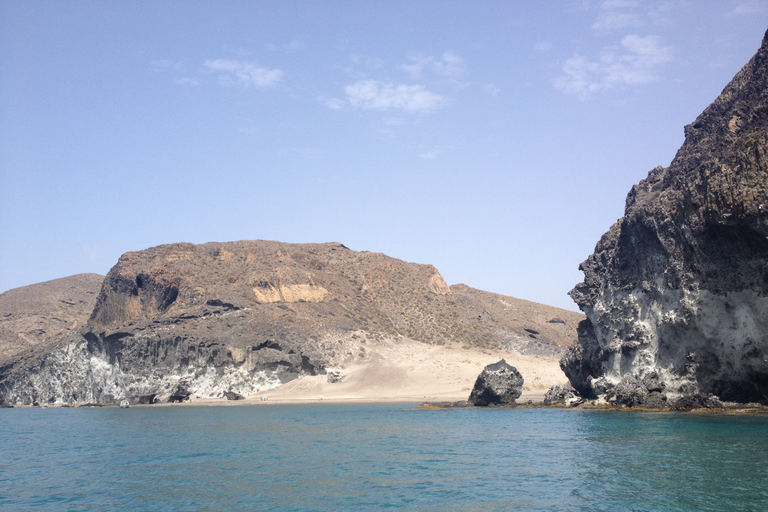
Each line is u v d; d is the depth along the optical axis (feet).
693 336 214.07
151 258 541.34
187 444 187.73
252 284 522.47
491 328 593.01
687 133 245.04
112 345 442.09
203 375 417.28
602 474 126.21
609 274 261.85
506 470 134.51
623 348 242.17
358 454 160.25
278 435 203.92
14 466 158.51
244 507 108.99
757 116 202.59
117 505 113.60
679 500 104.73
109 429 246.88
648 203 233.76
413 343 516.32
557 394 300.40
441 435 194.08
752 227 176.24
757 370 196.54
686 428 176.24
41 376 487.20
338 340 476.13
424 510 104.32
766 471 122.21
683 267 211.20
